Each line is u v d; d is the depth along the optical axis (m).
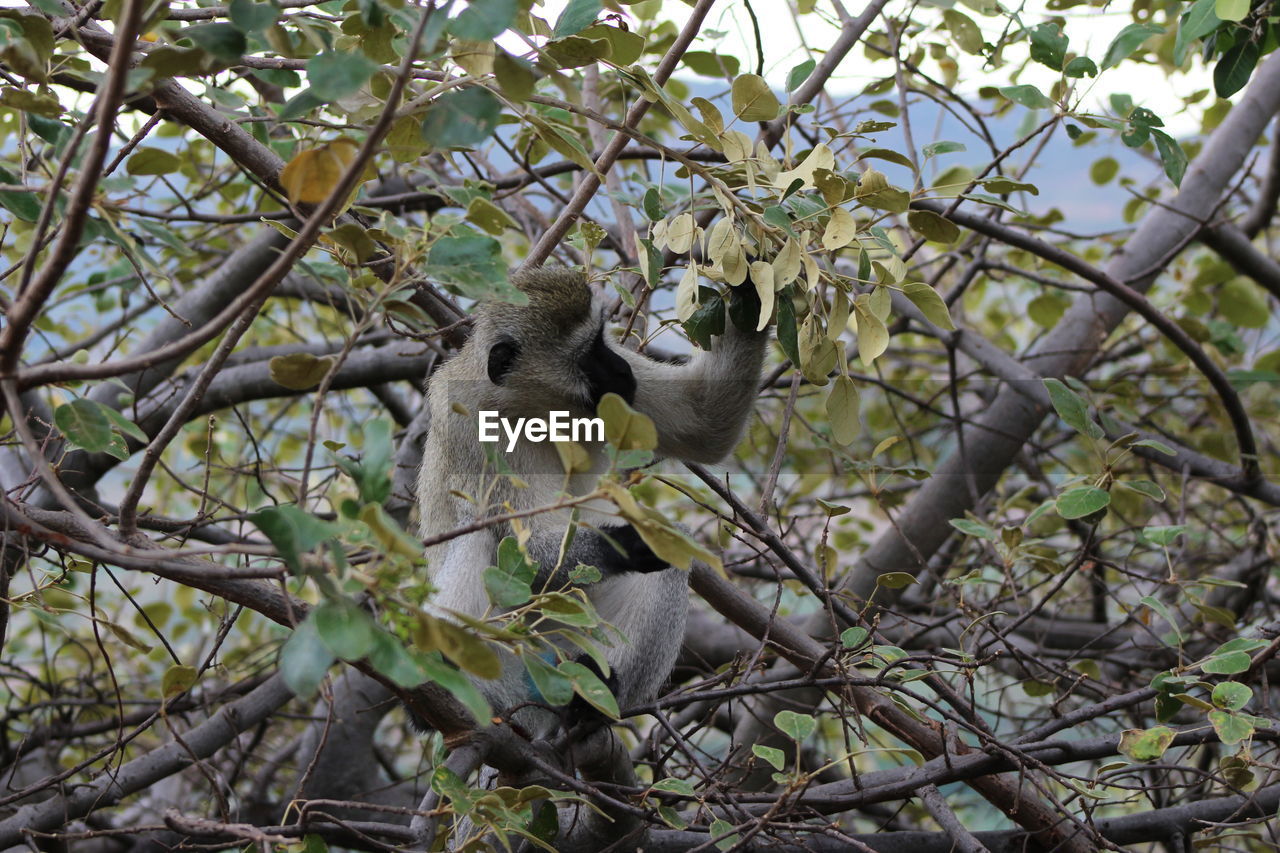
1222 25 4.48
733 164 3.19
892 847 4.05
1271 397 7.77
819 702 5.50
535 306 4.35
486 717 2.01
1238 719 2.98
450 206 4.55
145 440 2.73
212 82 3.63
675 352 5.25
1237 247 6.62
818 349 3.28
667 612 4.50
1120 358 7.45
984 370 6.63
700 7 3.31
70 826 4.20
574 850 3.87
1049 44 3.81
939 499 6.16
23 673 5.70
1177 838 3.95
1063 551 4.62
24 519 2.19
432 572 4.09
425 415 5.67
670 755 3.79
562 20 2.64
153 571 2.09
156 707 5.47
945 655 3.78
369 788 6.11
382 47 2.77
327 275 3.33
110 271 5.44
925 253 8.23
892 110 5.20
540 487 4.13
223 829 2.36
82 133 1.98
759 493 7.09
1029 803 3.73
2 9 2.54
